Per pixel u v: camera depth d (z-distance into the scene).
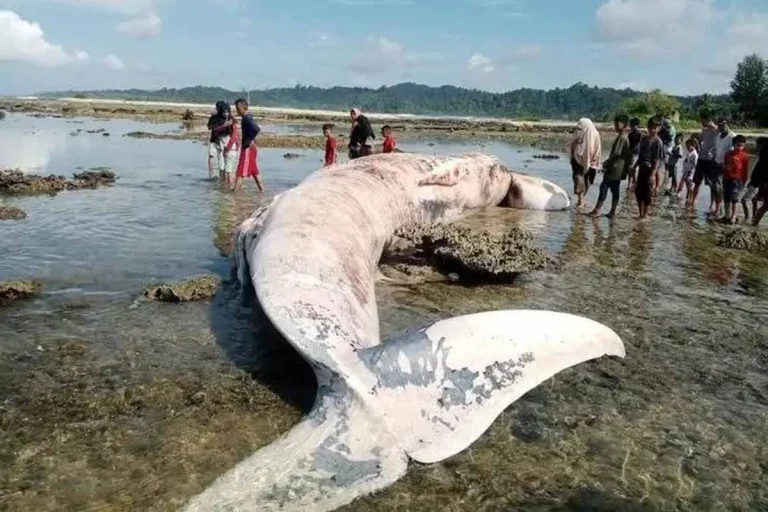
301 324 5.05
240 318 6.62
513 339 4.95
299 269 5.79
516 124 68.00
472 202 12.85
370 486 4.05
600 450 4.66
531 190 13.98
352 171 9.41
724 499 4.20
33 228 10.02
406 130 47.78
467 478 4.26
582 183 14.20
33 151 21.86
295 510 3.82
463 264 8.38
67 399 4.97
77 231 9.94
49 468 4.18
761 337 6.82
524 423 4.95
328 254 6.18
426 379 4.61
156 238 9.70
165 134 30.80
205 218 11.18
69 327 6.27
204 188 14.50
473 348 4.82
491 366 4.79
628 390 5.54
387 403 4.46
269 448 4.23
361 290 6.19
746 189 14.23
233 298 7.19
